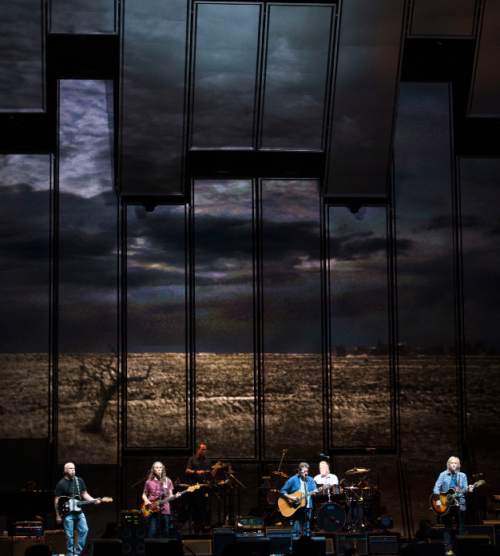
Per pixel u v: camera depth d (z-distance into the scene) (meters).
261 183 15.50
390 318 15.25
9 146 15.23
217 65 14.69
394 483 14.80
